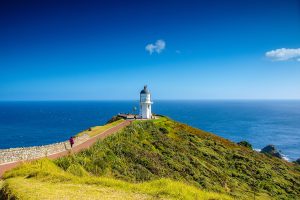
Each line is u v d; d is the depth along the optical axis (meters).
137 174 40.38
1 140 141.50
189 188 25.38
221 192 42.78
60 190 21.88
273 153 123.81
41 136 155.88
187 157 54.69
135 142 54.72
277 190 51.28
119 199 20.73
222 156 63.66
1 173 27.97
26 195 19.94
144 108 85.88
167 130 69.44
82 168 34.31
